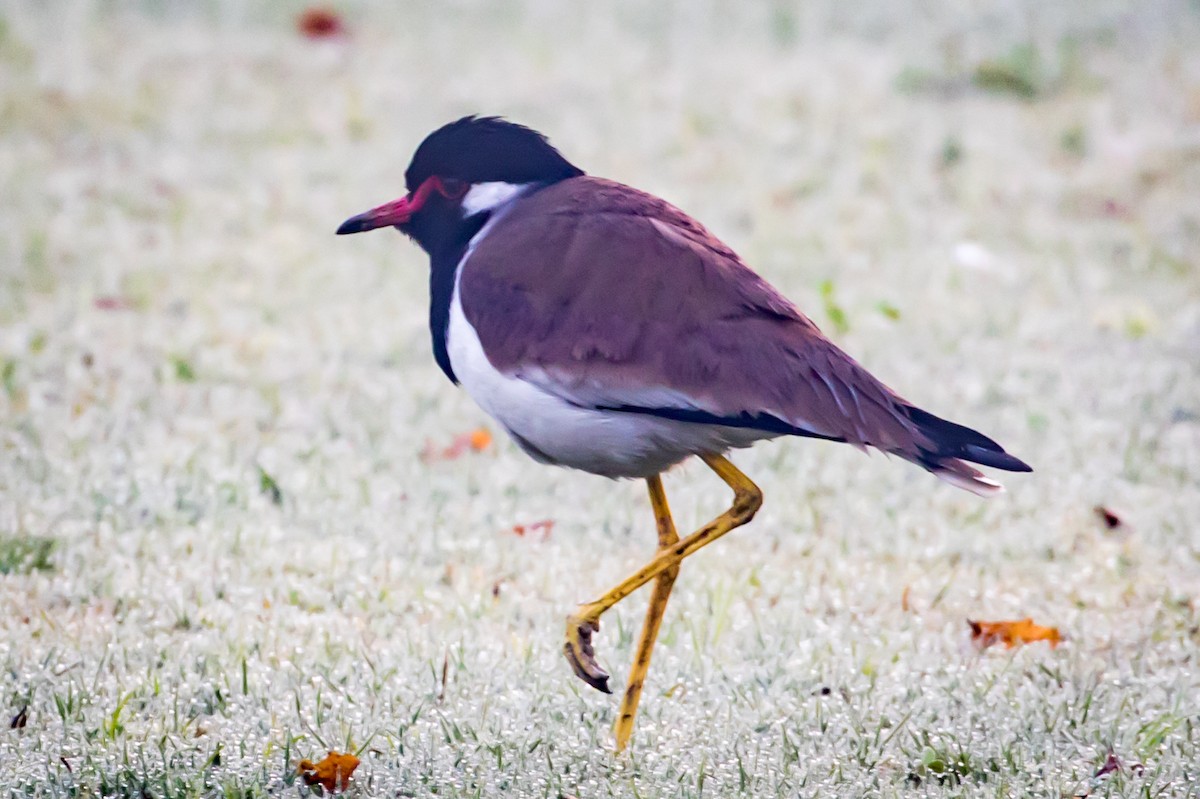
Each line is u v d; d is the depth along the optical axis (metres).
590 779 7.97
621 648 9.43
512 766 8.02
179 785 7.70
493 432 12.92
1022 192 18.48
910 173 18.98
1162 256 16.72
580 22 24.78
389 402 13.28
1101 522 11.40
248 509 11.27
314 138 19.91
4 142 19.33
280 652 9.23
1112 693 8.95
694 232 8.36
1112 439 12.69
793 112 20.86
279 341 14.52
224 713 8.55
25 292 15.43
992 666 9.30
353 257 16.70
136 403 13.04
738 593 10.19
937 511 11.59
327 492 11.58
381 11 25.08
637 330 7.95
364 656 9.16
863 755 8.20
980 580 10.49
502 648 9.41
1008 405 13.34
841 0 25.59
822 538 11.12
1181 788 7.88
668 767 8.06
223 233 17.19
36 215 17.36
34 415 12.73
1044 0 25.28
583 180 8.63
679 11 25.33
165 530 10.93
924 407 13.11
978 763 8.15
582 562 10.61
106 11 24.56
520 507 11.56
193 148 19.52
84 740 8.18
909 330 14.91
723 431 7.98
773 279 16.03
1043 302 15.69
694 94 21.47
